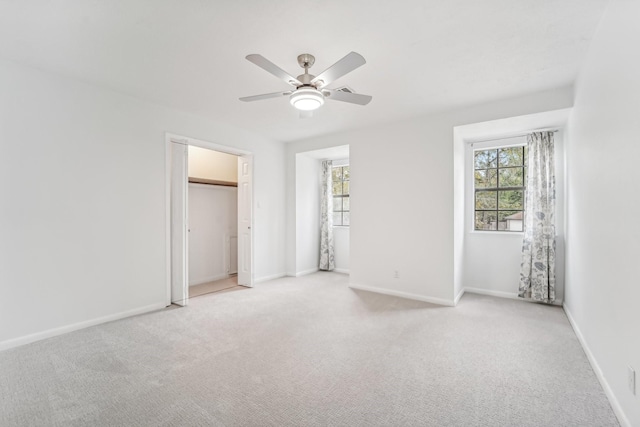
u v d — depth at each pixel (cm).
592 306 235
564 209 381
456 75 288
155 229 363
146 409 180
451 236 384
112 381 210
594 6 193
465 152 456
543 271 386
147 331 297
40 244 278
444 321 327
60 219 290
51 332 283
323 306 379
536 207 395
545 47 241
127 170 338
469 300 407
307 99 245
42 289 279
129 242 340
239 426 167
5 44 236
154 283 362
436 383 208
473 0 187
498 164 445
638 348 149
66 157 294
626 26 164
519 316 343
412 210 412
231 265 566
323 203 608
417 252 409
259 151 505
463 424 168
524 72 282
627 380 162
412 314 349
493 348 262
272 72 221
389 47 240
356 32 221
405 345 268
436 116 393
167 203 374
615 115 182
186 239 388
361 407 183
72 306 297
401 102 353
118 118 331
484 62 264
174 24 211
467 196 457
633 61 155
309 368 228
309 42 233
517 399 191
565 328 308
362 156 460
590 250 243
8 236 261
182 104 364
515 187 433
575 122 300
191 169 525
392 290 430
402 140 421
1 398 190
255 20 207
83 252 305
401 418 173
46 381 209
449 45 238
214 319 332
